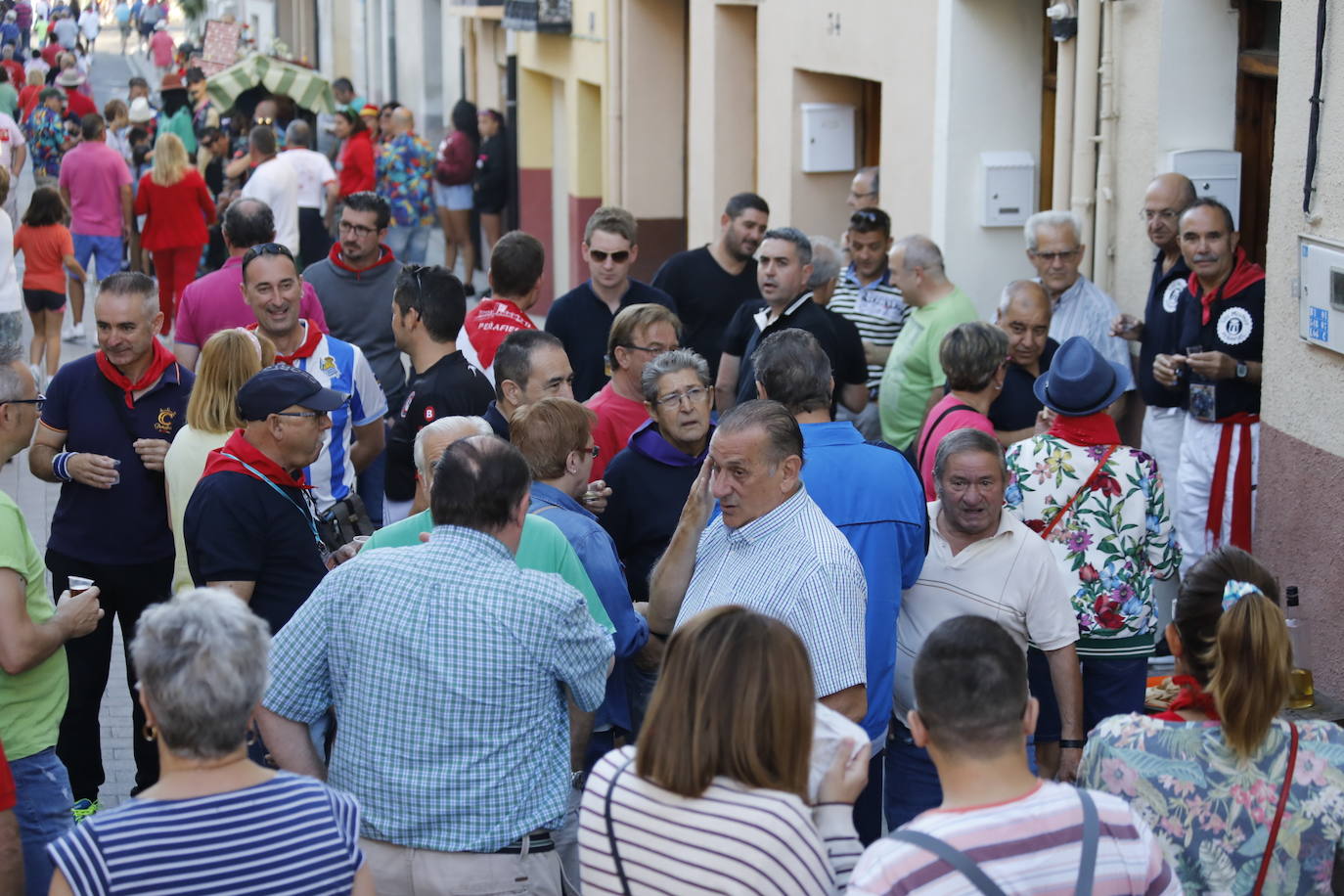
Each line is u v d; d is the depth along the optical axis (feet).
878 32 65.87
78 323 97.50
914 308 51.90
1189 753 21.88
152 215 99.60
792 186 76.59
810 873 19.25
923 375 49.47
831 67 71.15
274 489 30.99
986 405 38.86
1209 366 41.42
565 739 25.44
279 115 145.59
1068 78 52.01
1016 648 19.17
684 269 55.77
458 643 24.00
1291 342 38.81
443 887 24.11
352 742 24.50
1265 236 47.34
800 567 26.58
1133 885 18.28
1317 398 37.83
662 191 101.04
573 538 30.71
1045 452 34.91
